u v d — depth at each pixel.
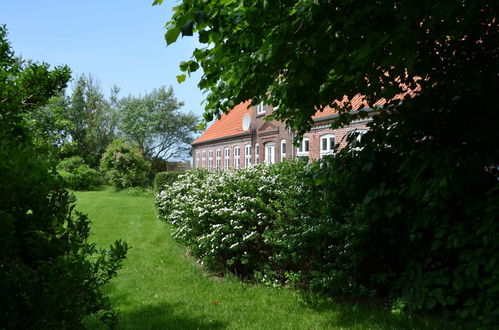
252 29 3.50
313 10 3.23
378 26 3.50
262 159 23.31
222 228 6.07
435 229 4.59
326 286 5.13
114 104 52.53
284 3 3.37
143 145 49.06
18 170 2.21
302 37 3.61
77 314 2.34
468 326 4.13
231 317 4.62
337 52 3.92
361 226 5.01
